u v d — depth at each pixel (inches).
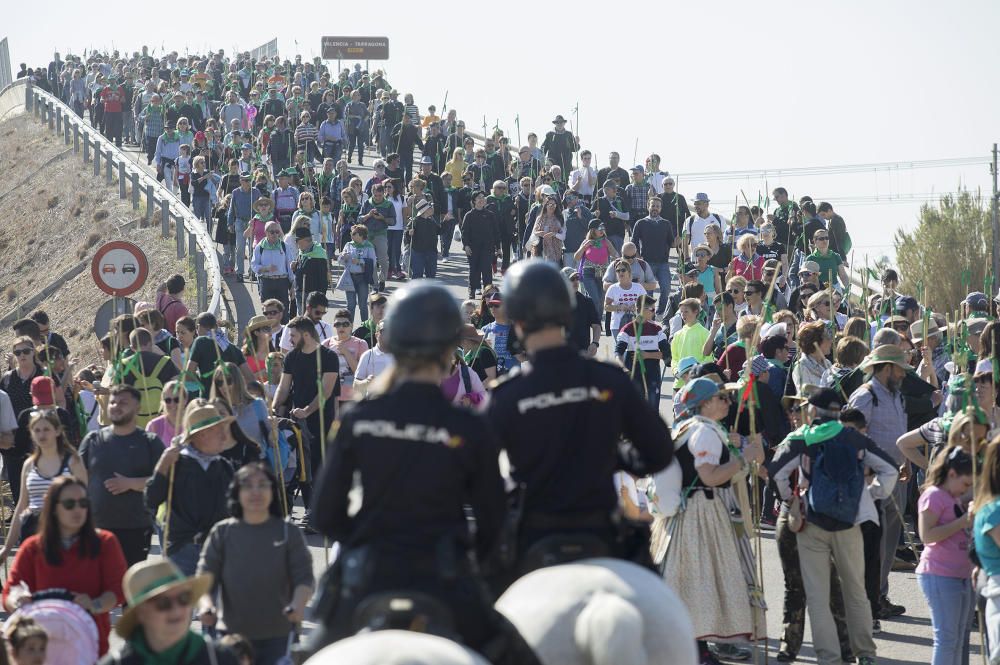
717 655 1246.9
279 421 1643.7
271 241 2866.6
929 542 1127.6
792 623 1241.4
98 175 5689.0
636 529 715.4
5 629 945.5
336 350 1879.9
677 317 2182.6
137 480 1268.5
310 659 581.6
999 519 987.3
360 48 7588.6
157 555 1610.5
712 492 1160.2
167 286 2306.8
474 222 3260.3
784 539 1239.5
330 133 5078.7
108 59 7199.8
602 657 605.0
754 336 1302.9
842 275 3026.6
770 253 2866.6
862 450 1203.9
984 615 1076.5
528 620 631.8
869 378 1435.8
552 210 3257.9
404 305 592.4
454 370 1628.9
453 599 583.2
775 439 1593.3
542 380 673.0
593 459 677.3
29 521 1259.2
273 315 2111.2
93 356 4308.6
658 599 650.8
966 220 5689.0
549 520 678.5
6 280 5457.7
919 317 2014.0
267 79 6122.1
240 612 992.2
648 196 3767.2
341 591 595.2
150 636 792.9
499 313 1982.0
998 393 1423.5
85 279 4869.6
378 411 586.9
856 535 1197.7
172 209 4397.1
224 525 1005.2
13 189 6333.7
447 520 591.5
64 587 1024.2
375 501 586.9
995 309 2058.3
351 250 3019.2
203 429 1155.9
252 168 4323.3
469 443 584.1
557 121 4379.9
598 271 2908.5
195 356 1717.5
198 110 5172.2
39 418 1283.2
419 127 4886.8
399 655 532.4
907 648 1290.6
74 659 969.5
